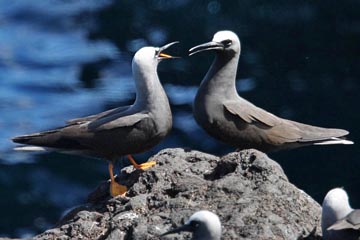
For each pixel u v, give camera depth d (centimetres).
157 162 1324
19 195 2253
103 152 1327
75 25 3200
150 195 1241
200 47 1390
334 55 2777
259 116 1388
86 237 1228
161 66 2723
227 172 1263
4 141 2470
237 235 1123
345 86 2622
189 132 2389
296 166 2266
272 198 1190
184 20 2989
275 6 2956
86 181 2294
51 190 2270
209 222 1065
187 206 1191
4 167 2345
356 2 2938
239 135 1388
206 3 2997
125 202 1264
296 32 2888
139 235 1146
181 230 1075
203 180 1251
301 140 1406
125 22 3089
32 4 3362
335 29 2888
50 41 3138
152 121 1317
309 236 1151
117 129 1310
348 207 1126
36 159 2375
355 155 2284
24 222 2167
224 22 2953
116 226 1191
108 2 3219
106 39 3062
